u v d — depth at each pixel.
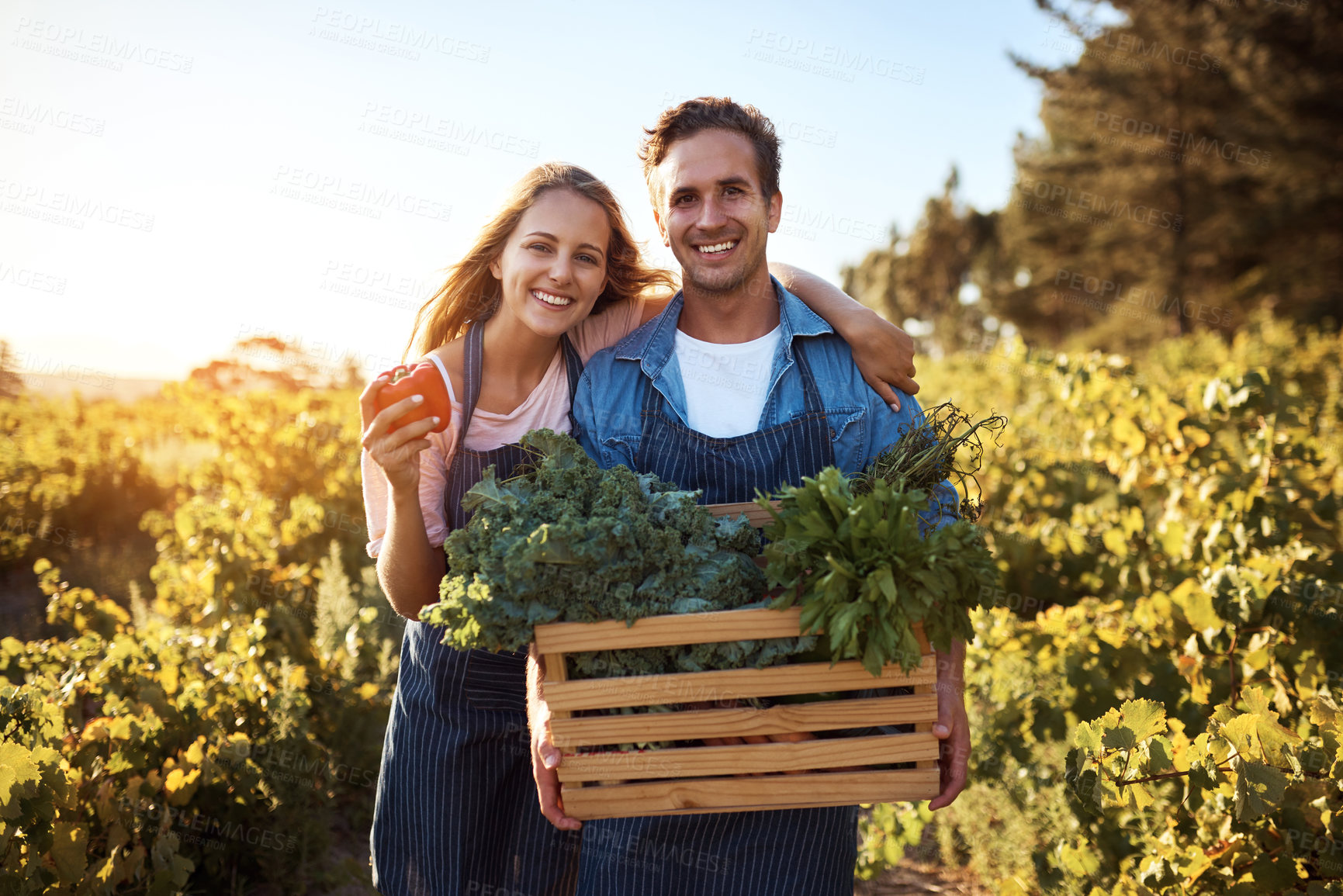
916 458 2.15
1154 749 2.23
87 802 2.68
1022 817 3.34
